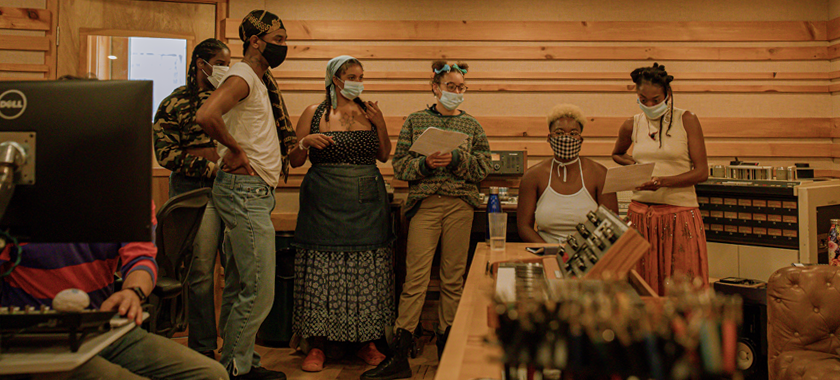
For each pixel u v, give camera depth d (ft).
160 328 6.28
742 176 9.91
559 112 7.63
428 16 12.01
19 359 3.02
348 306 8.78
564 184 7.57
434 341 10.40
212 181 8.51
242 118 7.31
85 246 4.42
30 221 3.32
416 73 11.94
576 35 11.94
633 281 4.38
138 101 3.33
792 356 5.65
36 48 11.14
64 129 3.29
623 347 2.19
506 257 5.84
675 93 12.05
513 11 12.00
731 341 2.11
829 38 11.80
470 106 12.07
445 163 8.60
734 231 9.62
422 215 9.06
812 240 8.82
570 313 2.26
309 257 8.86
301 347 9.67
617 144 8.96
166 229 5.79
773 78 11.91
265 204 7.45
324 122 8.85
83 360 3.07
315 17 12.00
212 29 11.79
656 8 11.96
